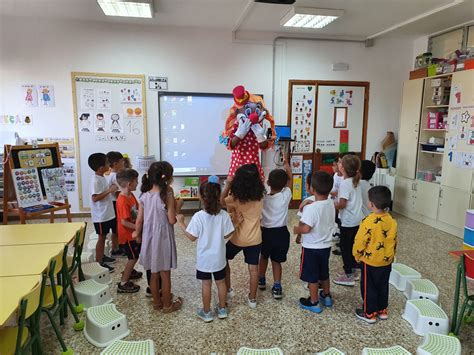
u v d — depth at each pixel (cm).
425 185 470
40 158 348
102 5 372
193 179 513
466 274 216
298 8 390
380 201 223
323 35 522
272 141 294
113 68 478
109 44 473
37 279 175
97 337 212
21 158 336
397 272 290
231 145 278
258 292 280
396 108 563
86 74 473
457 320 232
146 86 488
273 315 247
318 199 245
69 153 484
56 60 465
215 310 252
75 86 472
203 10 409
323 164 551
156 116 496
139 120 493
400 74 556
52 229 253
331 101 541
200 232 228
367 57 543
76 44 466
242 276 310
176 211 246
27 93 465
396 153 550
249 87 514
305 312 251
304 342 217
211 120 509
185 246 383
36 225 262
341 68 535
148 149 501
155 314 246
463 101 407
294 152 541
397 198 528
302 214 245
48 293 207
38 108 470
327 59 531
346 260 297
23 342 167
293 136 538
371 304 234
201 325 234
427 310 232
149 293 269
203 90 503
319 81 532
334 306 260
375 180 540
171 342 216
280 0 366
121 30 473
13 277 177
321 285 276
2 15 445
